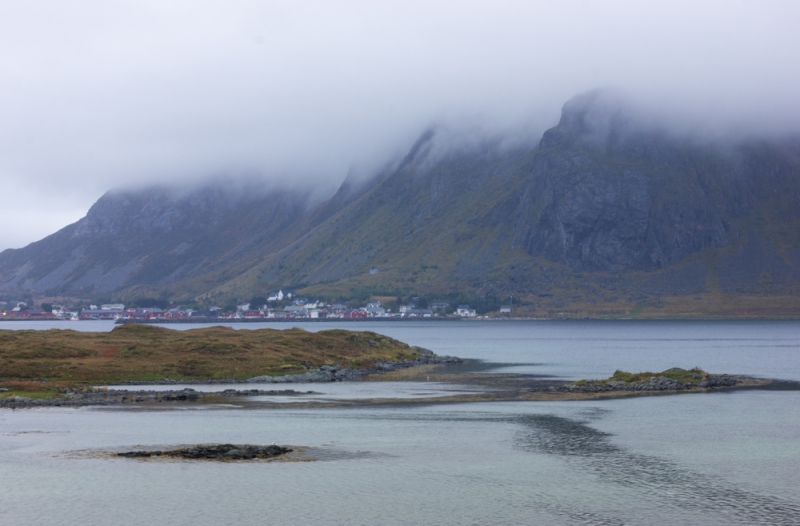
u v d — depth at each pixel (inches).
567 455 3011.8
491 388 5378.9
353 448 3137.3
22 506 2320.4
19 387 4842.5
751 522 2185.0
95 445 3154.5
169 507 2316.7
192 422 3762.3
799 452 3065.9
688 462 2891.2
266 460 2903.5
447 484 2581.2
